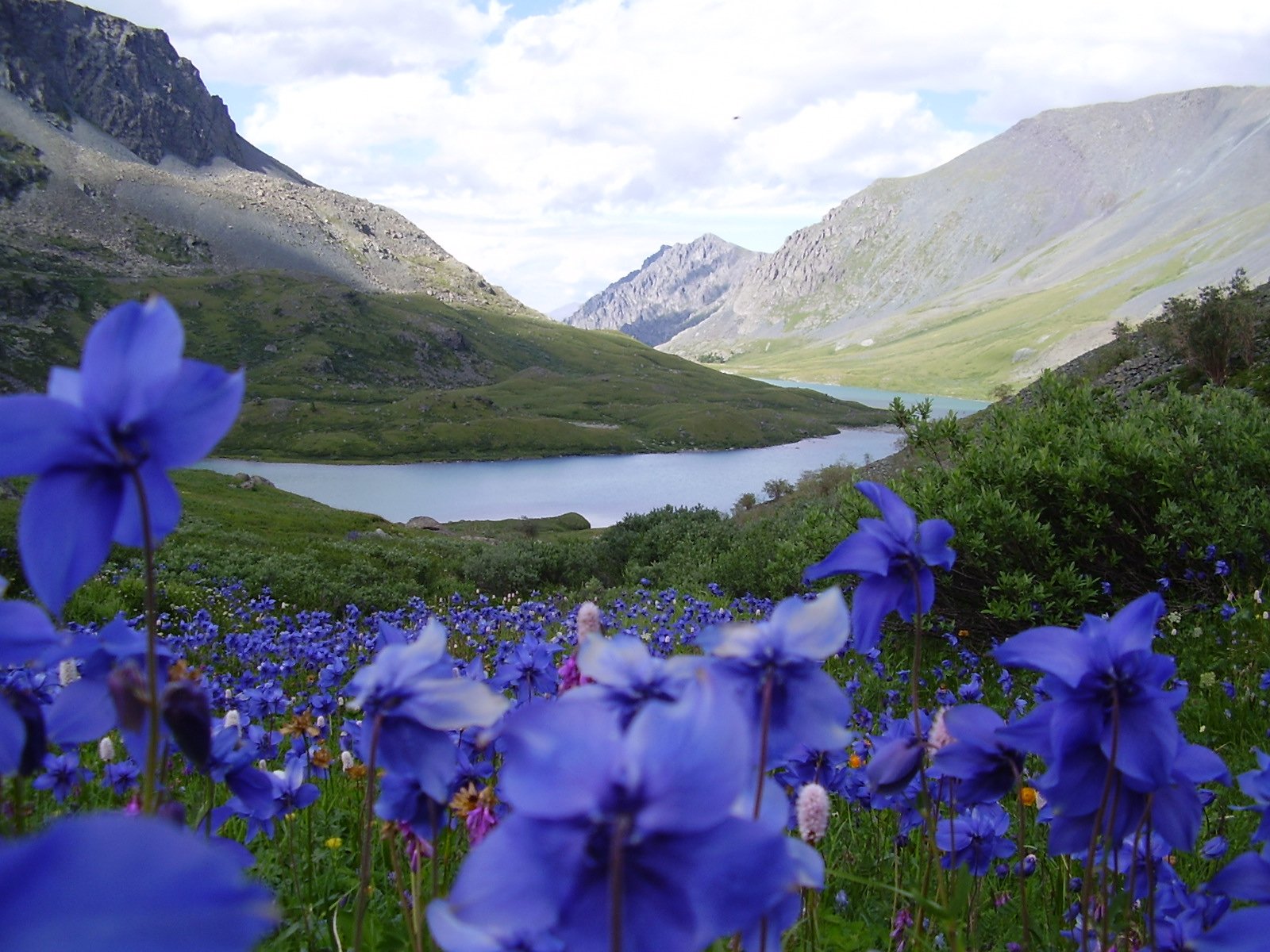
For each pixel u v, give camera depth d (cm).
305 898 309
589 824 96
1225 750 568
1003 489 1040
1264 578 888
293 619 1698
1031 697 699
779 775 281
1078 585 947
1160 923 197
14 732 132
